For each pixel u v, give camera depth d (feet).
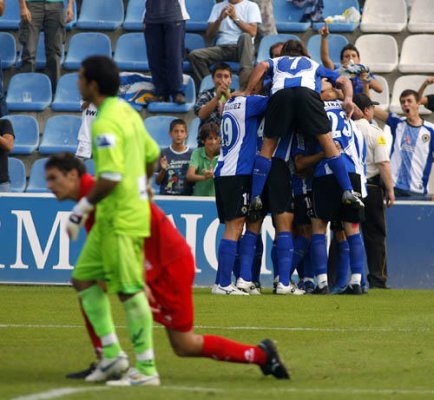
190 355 58.65
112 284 56.70
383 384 58.65
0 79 152.66
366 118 128.47
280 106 109.91
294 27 175.52
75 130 161.68
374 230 129.90
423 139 144.36
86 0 179.32
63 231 130.52
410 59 174.91
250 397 52.70
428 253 134.62
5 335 79.36
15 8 178.60
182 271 57.36
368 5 179.22
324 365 66.08
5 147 137.39
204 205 130.11
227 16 164.66
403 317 94.99
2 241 130.62
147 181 60.23
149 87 164.86
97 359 60.70
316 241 116.78
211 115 135.64
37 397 51.55
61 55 171.73
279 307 101.14
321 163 113.91
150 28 159.53
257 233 115.24
